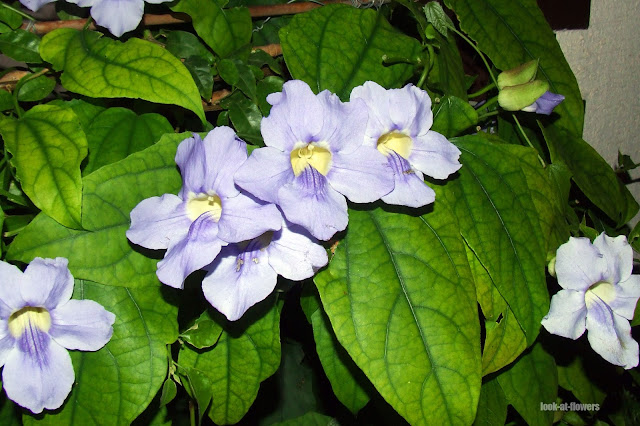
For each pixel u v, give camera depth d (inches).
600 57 22.3
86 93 10.7
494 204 12.6
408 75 13.0
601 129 23.4
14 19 11.7
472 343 11.0
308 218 10.0
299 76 12.1
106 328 10.7
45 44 11.4
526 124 16.1
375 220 11.6
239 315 10.3
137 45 11.2
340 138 10.6
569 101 15.8
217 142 10.0
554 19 20.3
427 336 10.9
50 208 10.0
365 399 13.5
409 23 15.2
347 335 10.8
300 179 10.3
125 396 11.0
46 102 12.8
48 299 10.3
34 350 10.5
